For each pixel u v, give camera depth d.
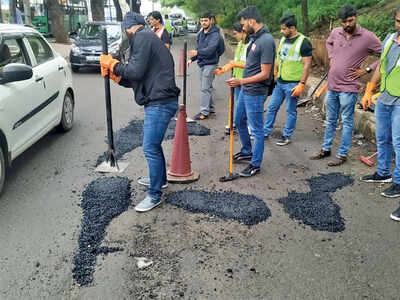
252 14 4.45
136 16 3.66
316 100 8.38
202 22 6.98
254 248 3.38
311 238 3.55
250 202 4.14
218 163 5.30
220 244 3.43
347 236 3.59
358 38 4.78
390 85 4.15
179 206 4.06
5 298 2.76
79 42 13.53
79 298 2.78
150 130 3.84
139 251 3.32
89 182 4.62
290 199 4.25
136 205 4.09
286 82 5.84
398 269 3.13
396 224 3.80
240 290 2.87
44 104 5.28
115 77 4.07
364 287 2.92
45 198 4.21
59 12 22.36
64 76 6.22
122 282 2.94
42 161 5.23
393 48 4.08
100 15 26.91
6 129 4.18
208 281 2.96
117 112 7.87
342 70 4.92
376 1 12.01
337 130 6.86
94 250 3.31
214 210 3.97
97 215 3.84
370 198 4.33
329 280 2.99
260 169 5.09
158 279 2.98
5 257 3.21
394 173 4.32
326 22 13.67
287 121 6.02
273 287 2.91
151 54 3.66
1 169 4.17
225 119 7.55
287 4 19.17
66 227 3.67
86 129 6.68
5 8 25.39
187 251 3.33
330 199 4.27
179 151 4.63
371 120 6.18
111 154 4.87
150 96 3.77
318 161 5.40
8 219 3.78
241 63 5.92
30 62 5.12
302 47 5.53
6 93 4.23
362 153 5.70
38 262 3.15
